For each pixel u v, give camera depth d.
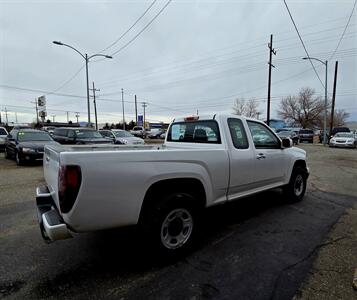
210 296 2.37
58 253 3.21
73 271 2.81
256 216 4.57
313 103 58.09
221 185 3.63
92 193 2.42
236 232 3.85
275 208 5.04
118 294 2.41
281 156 4.87
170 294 2.40
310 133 31.53
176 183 3.11
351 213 4.73
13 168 9.82
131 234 3.78
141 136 43.06
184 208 3.08
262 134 4.59
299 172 5.46
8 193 6.11
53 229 2.42
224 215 4.62
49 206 3.03
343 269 2.81
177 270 2.82
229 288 2.49
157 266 2.91
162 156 2.89
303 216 4.57
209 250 3.27
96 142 13.15
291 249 3.29
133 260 3.04
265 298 2.34
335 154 16.14
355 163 11.88
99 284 2.57
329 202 5.48
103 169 2.47
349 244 3.43
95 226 2.48
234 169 3.79
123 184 2.59
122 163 2.58
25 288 2.50
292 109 61.16
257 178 4.29
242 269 2.82
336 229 3.95
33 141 11.03
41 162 10.78
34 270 2.82
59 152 2.52
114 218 2.57
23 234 3.78
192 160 3.18
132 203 2.66
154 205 2.89
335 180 7.91
